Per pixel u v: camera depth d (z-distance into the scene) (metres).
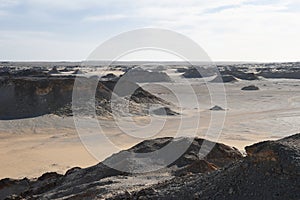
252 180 7.71
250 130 31.05
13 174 19.55
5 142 27.70
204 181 8.64
